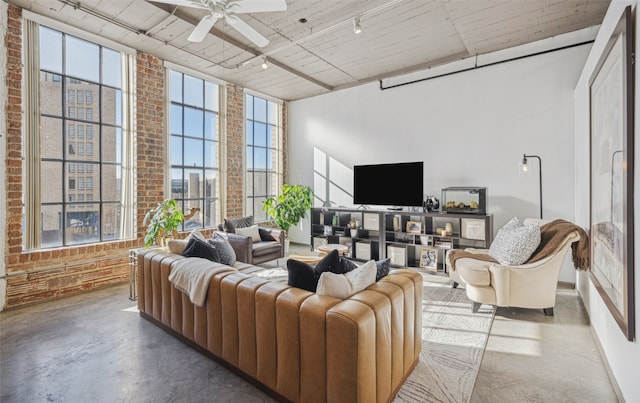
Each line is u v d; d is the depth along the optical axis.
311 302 1.66
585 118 3.07
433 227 4.96
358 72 5.27
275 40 4.15
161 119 4.54
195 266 2.41
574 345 2.49
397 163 4.93
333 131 6.11
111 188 4.08
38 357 2.31
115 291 3.76
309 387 1.65
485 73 4.44
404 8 3.40
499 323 2.90
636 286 1.60
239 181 5.80
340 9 3.47
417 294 2.15
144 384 2.00
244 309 1.96
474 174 4.55
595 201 2.44
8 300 3.20
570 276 3.94
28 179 3.33
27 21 3.30
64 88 3.65
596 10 3.33
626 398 1.75
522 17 3.46
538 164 4.09
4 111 3.13
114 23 3.60
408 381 2.02
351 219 5.43
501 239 3.38
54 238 3.59
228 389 1.96
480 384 2.01
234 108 5.70
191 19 3.61
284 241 4.89
